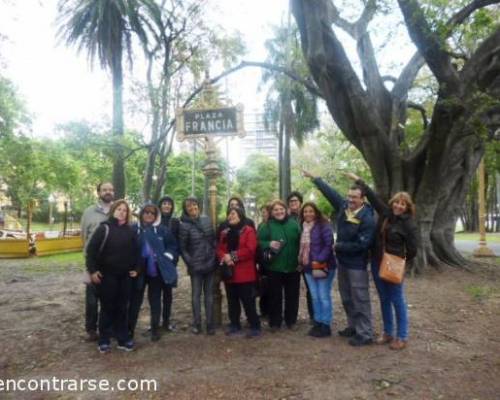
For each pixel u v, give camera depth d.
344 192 34.12
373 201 5.16
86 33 18.11
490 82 9.13
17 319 7.02
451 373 4.24
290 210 6.55
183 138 6.42
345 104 10.25
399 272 4.82
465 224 43.84
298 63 16.52
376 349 4.98
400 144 11.34
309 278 5.64
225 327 6.08
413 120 15.50
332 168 32.06
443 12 8.75
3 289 10.32
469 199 42.50
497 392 3.81
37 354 5.19
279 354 4.88
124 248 5.12
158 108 17.33
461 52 11.20
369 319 5.18
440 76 8.55
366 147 10.39
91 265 5.02
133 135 19.91
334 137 22.66
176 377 4.30
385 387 3.94
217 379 4.21
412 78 11.31
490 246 21.06
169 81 18.56
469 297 7.80
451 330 5.71
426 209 10.38
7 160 23.69
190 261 5.70
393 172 10.45
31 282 11.48
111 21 17.42
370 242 5.04
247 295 5.56
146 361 4.79
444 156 9.84
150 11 17.84
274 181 54.56
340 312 6.87
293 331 5.81
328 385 4.01
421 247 10.38
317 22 9.27
